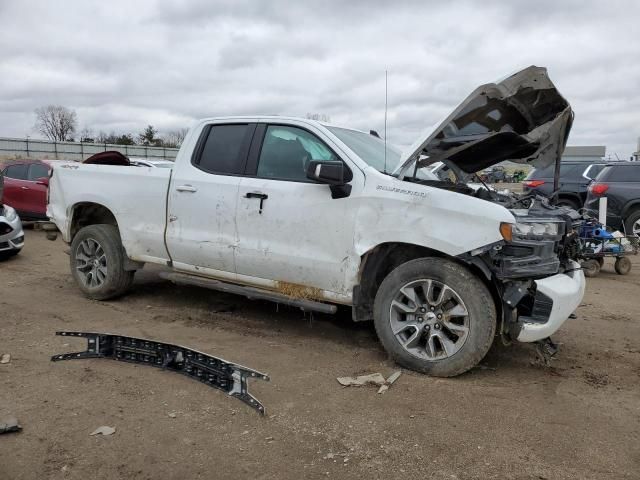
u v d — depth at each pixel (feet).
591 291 24.39
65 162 21.35
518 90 13.35
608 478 9.02
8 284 22.49
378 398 11.84
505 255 12.46
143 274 24.13
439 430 10.50
